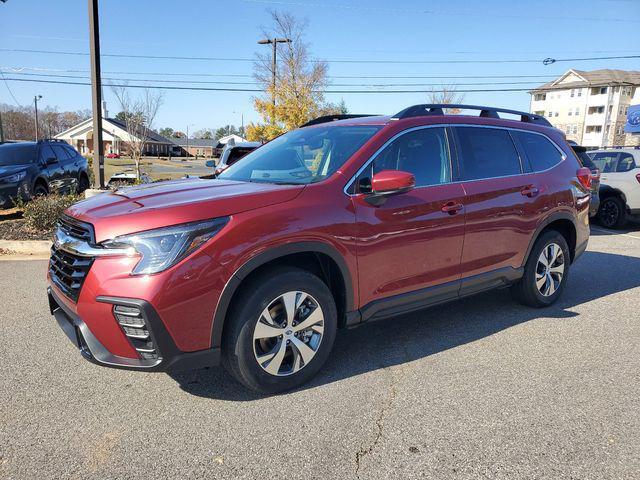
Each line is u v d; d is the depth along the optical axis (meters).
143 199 3.17
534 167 4.83
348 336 4.36
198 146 111.75
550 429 2.92
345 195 3.44
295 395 3.29
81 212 3.16
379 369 3.69
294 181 3.60
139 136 25.61
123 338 2.80
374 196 3.51
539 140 5.01
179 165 57.84
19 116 79.12
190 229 2.83
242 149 10.47
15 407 3.11
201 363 2.93
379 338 4.31
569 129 73.12
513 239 4.53
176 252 2.78
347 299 3.48
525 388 3.41
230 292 2.93
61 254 3.16
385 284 3.66
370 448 2.72
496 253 4.41
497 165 4.49
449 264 4.04
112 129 67.12
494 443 2.77
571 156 5.28
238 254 2.93
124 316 2.77
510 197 4.45
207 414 3.05
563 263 5.14
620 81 68.31
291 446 2.73
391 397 3.27
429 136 4.05
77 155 14.05
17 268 6.65
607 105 68.94
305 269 3.53
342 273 3.40
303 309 3.32
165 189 3.48
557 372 3.67
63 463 2.57
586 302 5.39
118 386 3.40
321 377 3.55
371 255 3.52
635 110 34.47
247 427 2.91
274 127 31.31
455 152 4.17
